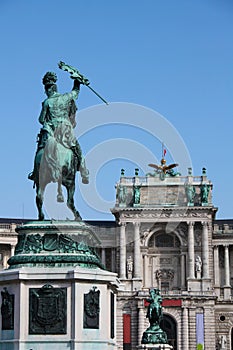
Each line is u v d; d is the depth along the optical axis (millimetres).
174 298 162875
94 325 35812
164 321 163500
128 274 167250
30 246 37094
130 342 161625
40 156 36812
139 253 168625
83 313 35531
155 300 83000
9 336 35781
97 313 35969
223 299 173750
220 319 172750
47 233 37188
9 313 35906
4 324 36062
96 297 35938
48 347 35250
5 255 176625
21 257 36688
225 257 177000
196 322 162375
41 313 35500
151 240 173125
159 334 79938
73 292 35500
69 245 37031
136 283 166500
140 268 168875
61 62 38406
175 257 172750
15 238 174875
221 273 177625
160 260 173000
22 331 35500
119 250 166000
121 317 163625
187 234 169875
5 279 36062
